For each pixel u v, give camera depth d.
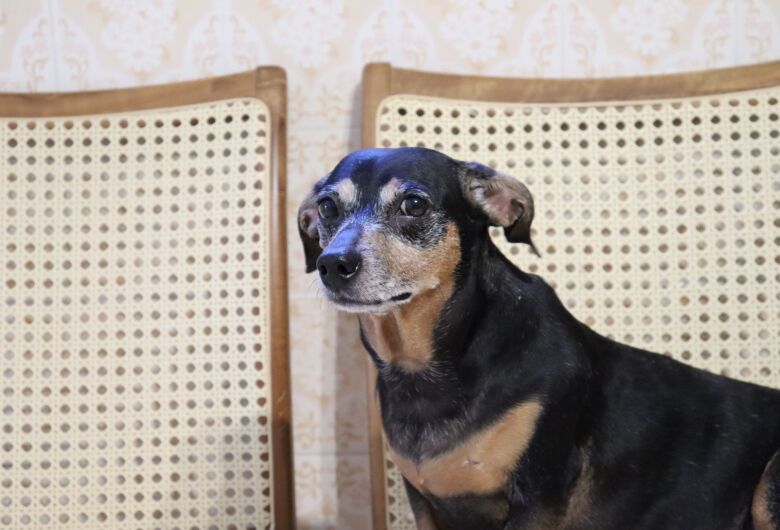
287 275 1.62
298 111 1.94
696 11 1.90
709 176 1.62
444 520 1.32
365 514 1.94
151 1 1.92
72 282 1.60
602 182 1.64
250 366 1.58
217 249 1.60
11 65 1.93
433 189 1.22
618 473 1.28
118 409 1.58
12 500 1.55
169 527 1.56
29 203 1.61
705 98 1.64
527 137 1.65
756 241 1.60
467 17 1.92
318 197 1.29
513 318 1.24
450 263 1.22
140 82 1.93
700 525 1.30
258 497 1.56
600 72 1.92
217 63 1.93
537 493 1.19
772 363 1.58
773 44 1.90
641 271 1.61
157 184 1.62
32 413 1.57
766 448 1.31
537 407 1.19
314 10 1.93
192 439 1.57
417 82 1.68
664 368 1.36
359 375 1.94
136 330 1.59
